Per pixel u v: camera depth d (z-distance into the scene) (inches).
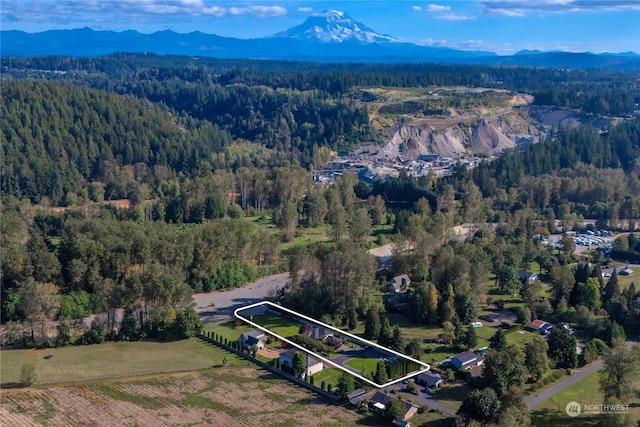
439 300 6048.2
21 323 5625.0
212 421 4200.3
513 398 4116.6
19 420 4153.5
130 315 5669.3
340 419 4234.7
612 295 6225.4
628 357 4244.6
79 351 5310.0
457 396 4522.6
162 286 5713.6
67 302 5915.4
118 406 4377.5
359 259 6274.6
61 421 4158.5
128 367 5012.3
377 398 4416.8
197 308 6378.0
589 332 5659.5
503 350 4788.4
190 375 4874.5
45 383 4697.3
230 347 5398.6
